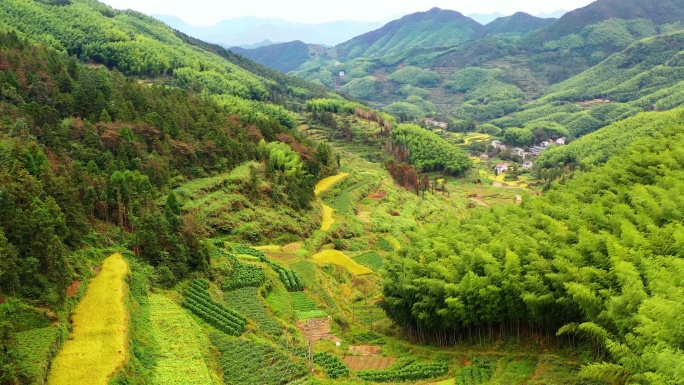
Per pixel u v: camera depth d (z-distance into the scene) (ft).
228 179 298.76
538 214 198.08
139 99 316.40
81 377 108.68
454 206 489.26
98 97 284.20
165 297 165.17
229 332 160.15
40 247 132.67
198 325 154.30
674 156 244.22
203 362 130.82
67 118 261.65
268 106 602.03
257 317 178.40
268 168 332.80
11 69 273.13
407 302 186.29
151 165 258.16
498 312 162.30
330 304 218.18
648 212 173.06
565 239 169.17
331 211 356.18
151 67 613.52
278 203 313.53
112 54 599.16
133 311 143.43
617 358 124.67
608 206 199.31
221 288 198.18
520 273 160.15
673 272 125.39
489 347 169.37
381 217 374.63
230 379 136.77
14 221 133.49
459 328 174.81
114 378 109.40
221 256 221.05
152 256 181.78
